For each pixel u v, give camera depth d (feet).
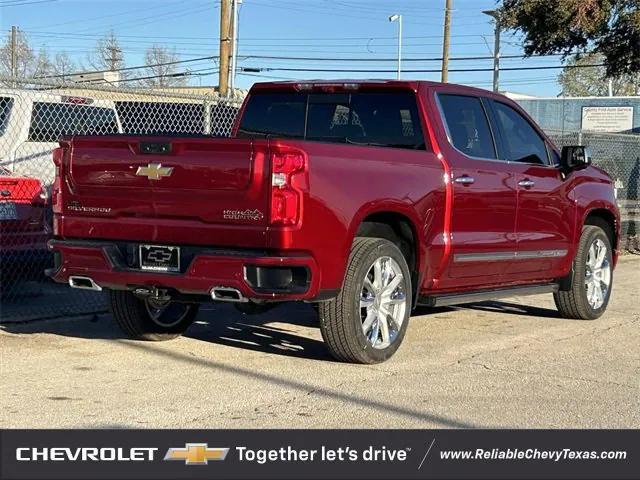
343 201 19.84
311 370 21.44
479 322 28.91
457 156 23.77
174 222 19.97
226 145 19.24
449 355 23.59
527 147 27.04
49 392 19.15
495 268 25.32
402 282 22.12
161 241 20.12
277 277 18.98
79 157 21.09
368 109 24.40
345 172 20.02
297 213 18.92
